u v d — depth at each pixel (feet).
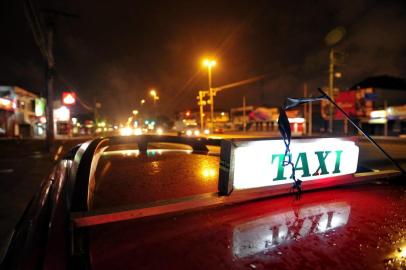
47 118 62.54
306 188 5.22
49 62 59.88
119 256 3.21
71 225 3.52
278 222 4.05
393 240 3.54
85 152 5.91
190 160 8.02
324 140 5.40
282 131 4.73
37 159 54.13
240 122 219.41
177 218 4.15
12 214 21.71
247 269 2.97
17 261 3.46
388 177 6.51
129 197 4.84
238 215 4.26
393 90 145.28
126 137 9.63
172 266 3.03
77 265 3.04
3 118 128.67
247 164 4.52
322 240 3.55
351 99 131.13
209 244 3.44
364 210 4.55
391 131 124.98
